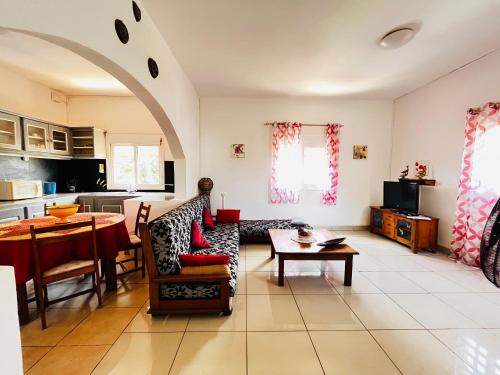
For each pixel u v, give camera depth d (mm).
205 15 2221
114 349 1669
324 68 3357
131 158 4707
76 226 1965
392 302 2289
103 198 4199
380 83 3920
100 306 2172
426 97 3971
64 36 1249
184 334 1825
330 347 1699
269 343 1735
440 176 3695
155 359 1584
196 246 2680
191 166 4016
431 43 2703
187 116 3691
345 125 4832
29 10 1062
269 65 3268
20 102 3605
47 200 3566
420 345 1724
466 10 2135
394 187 4281
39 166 4027
